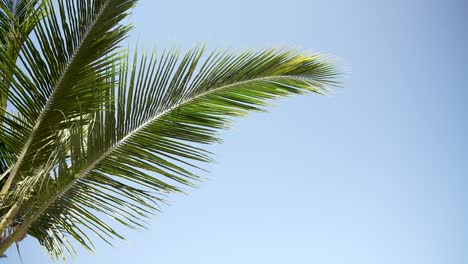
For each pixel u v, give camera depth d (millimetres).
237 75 3248
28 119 3166
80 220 3109
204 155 3145
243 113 3244
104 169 3109
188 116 3195
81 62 3211
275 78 3221
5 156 3211
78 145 2988
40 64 3152
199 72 3236
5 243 2904
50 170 2822
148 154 3127
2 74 3281
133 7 3342
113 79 3230
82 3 3254
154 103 3180
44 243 3115
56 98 3182
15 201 2934
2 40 3686
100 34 3256
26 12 3654
